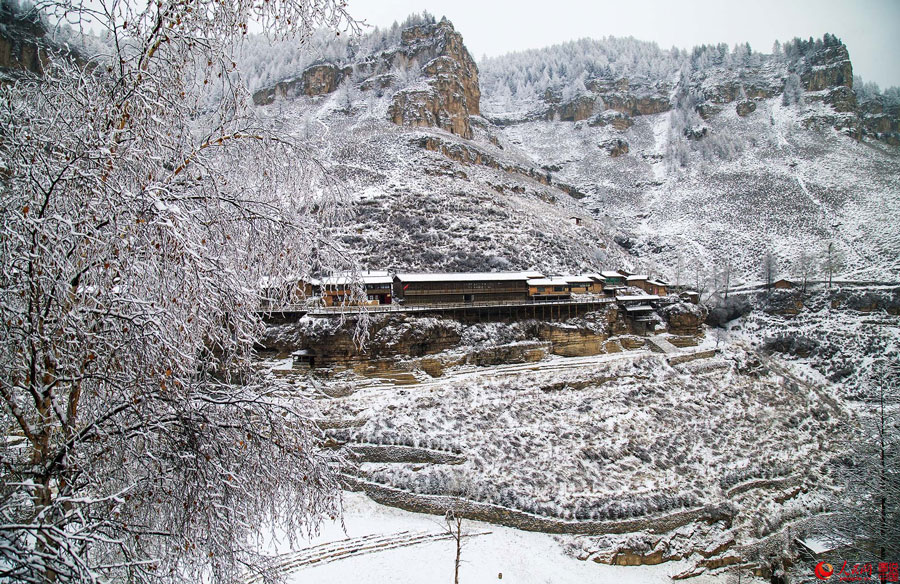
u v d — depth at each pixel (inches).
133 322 221.1
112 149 233.6
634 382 1903.3
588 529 1213.7
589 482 1353.3
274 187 301.6
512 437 1480.1
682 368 2068.2
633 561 1166.3
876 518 969.5
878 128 6117.1
